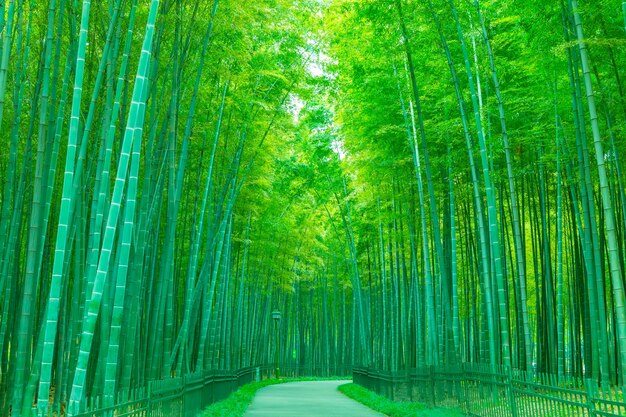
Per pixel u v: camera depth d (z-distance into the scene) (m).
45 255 8.84
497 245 8.01
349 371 28.38
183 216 12.12
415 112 11.55
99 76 5.73
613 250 5.91
